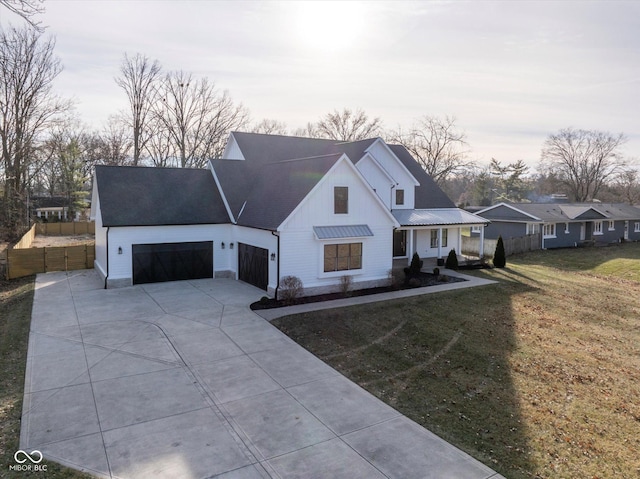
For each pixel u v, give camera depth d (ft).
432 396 34.81
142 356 41.34
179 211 74.74
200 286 70.23
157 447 26.66
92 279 75.66
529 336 49.96
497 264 92.02
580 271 96.89
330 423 30.04
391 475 24.48
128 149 168.86
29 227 141.59
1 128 124.88
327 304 59.36
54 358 40.57
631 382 38.75
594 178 234.58
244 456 25.94
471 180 330.75
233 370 38.60
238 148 95.35
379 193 88.28
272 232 62.49
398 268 83.15
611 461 26.86
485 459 26.43
